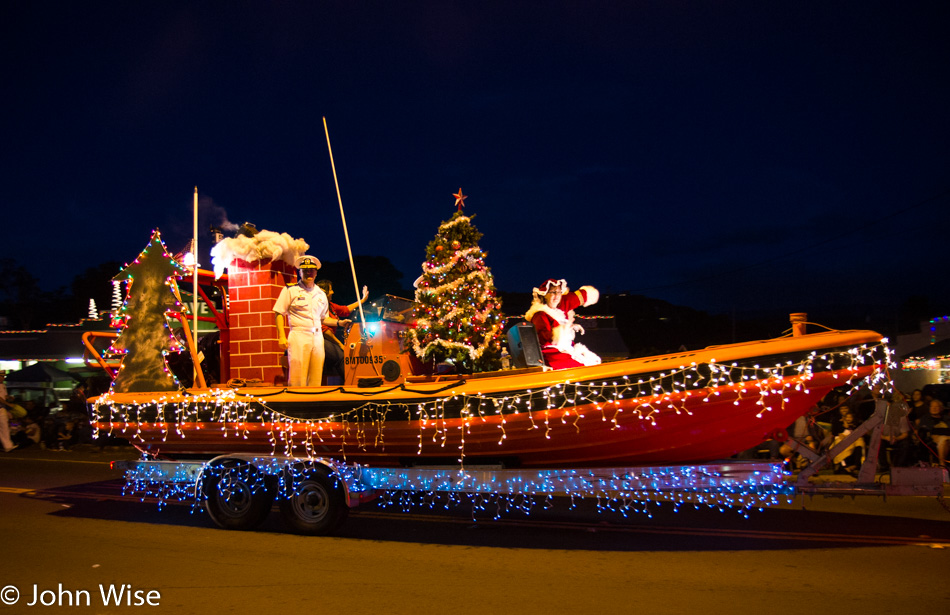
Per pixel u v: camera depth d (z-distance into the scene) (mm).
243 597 5309
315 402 7438
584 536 7324
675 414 6410
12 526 7949
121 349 8688
